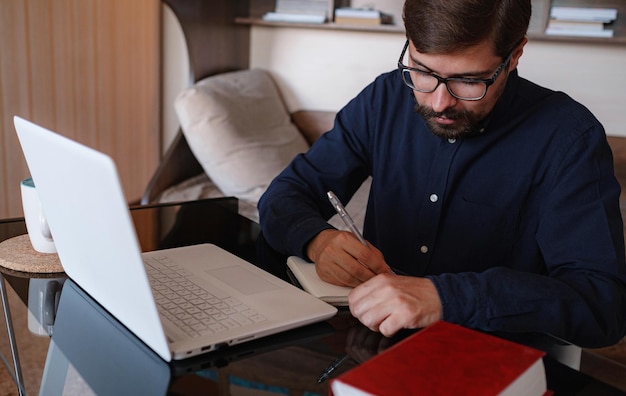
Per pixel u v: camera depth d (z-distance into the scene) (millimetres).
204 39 2906
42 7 2812
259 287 1077
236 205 1607
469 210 1373
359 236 1184
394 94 1480
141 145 3285
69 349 905
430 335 764
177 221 1464
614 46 2811
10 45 2754
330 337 945
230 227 1438
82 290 1108
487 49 1046
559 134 1292
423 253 1418
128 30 3100
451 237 1397
